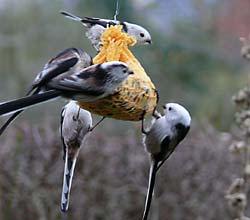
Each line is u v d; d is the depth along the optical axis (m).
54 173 13.28
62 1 25.86
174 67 26.80
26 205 13.27
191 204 13.97
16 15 25.61
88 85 4.86
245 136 7.51
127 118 5.36
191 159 14.05
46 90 4.86
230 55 27.34
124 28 5.70
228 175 13.90
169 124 5.38
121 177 13.70
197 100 26.39
